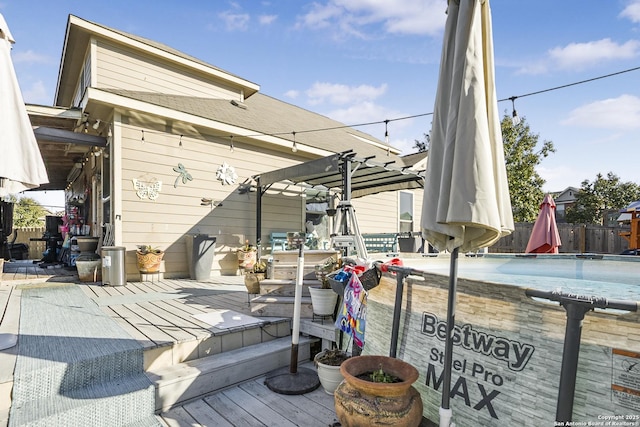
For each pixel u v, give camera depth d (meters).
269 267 3.90
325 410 2.33
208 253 5.89
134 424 2.13
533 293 1.44
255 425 2.14
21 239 10.74
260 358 2.85
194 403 2.40
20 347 2.42
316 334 3.19
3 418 1.84
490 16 1.62
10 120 2.29
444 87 1.65
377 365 1.99
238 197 6.77
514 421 1.49
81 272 5.25
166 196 5.82
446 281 1.84
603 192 17.95
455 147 1.46
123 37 6.21
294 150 7.14
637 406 1.18
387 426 1.62
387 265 2.29
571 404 1.29
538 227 5.42
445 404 1.62
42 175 2.44
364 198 9.62
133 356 2.41
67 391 2.14
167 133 5.86
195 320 3.21
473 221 1.36
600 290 2.65
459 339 1.75
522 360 1.49
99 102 5.09
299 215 7.82
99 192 6.61
